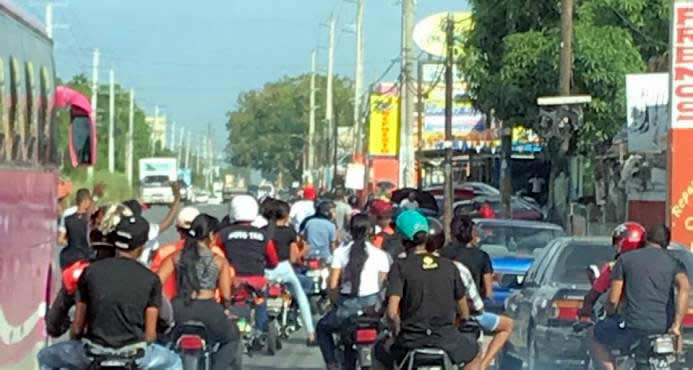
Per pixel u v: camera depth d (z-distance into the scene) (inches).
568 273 837.8
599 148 1947.6
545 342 796.6
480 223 1226.6
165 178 4586.6
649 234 646.5
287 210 997.8
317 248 1134.4
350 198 2186.3
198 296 622.2
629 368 661.3
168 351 507.2
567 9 1546.5
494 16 1914.4
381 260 716.0
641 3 1866.4
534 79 1846.7
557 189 1898.4
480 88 1931.6
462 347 537.3
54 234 846.5
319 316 1176.2
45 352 491.2
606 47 1825.8
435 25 2992.1
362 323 677.3
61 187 1019.9
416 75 3051.2
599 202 2043.6
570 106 1547.7
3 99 622.2
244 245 844.0
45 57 794.8
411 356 531.5
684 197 1284.4
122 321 482.0
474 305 560.4
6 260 624.7
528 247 1202.0
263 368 947.3
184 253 624.7
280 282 992.9
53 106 837.8
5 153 625.3
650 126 1684.3
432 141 3331.7
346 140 6048.2
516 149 2827.3
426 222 550.3
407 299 536.1
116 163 6545.3
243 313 791.1
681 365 701.9
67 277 508.7
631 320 636.1
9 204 637.3
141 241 489.4
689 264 781.3
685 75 1284.4
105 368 481.7
